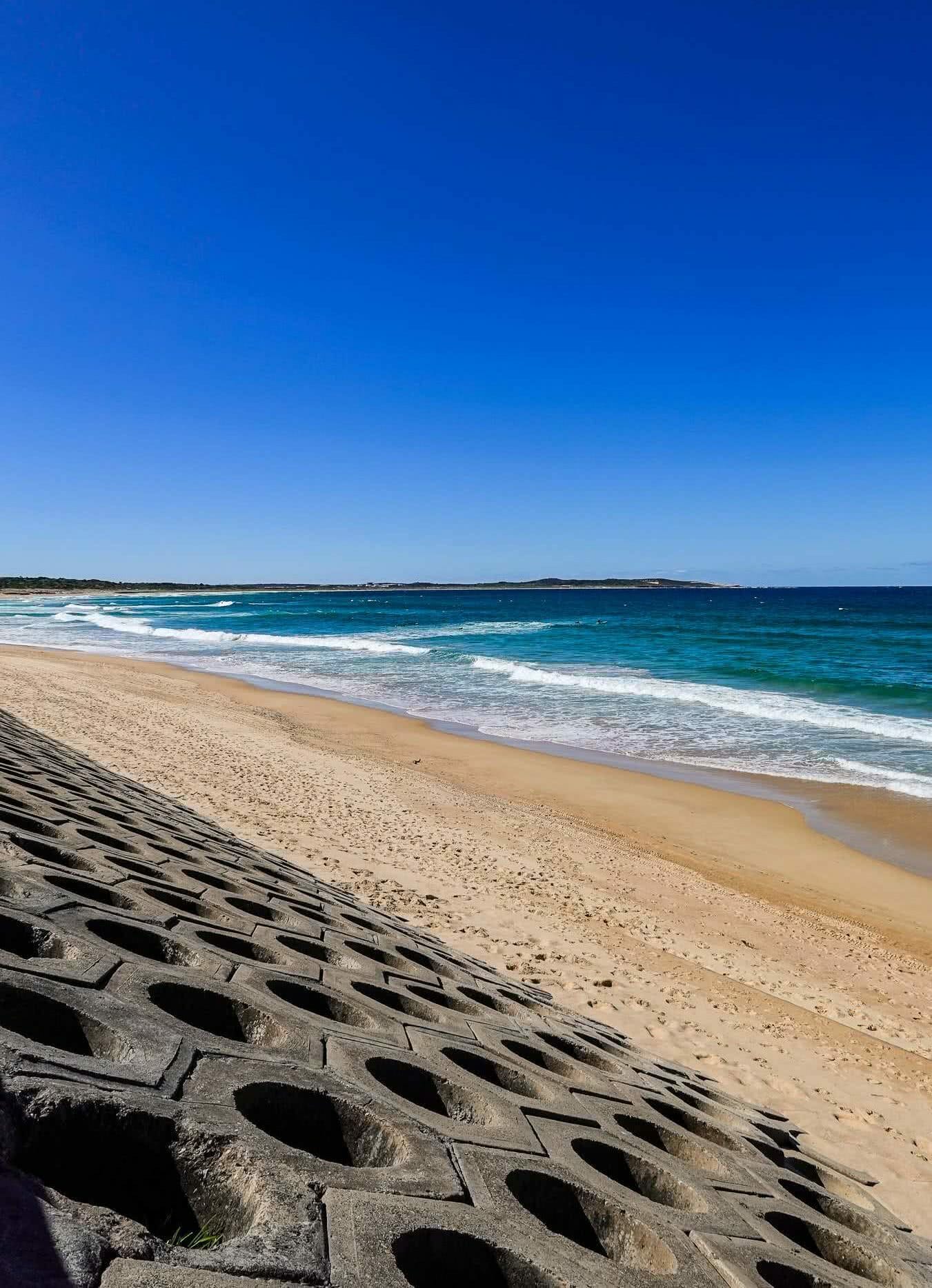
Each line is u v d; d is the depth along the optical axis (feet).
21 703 62.85
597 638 172.14
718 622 234.99
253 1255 4.68
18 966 7.66
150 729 57.47
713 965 25.40
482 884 30.07
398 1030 10.58
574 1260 6.18
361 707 80.12
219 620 247.29
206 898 15.23
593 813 45.47
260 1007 9.15
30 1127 5.22
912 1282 9.52
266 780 44.01
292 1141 7.00
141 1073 6.43
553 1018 17.06
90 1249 4.19
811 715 74.69
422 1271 5.48
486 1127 8.21
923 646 151.74
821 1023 22.30
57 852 13.98
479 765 56.08
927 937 30.25
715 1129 12.64
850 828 43.42
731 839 41.57
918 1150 16.65
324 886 24.72
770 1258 7.86
